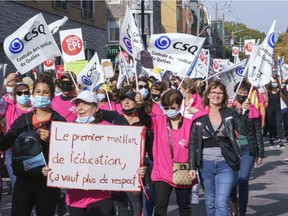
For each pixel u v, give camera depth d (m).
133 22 11.07
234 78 9.59
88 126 5.21
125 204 5.51
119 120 6.05
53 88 5.51
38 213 5.38
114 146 5.23
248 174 7.85
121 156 5.23
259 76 9.34
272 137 18.20
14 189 5.40
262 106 13.21
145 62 11.03
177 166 6.59
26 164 5.23
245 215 8.28
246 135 7.82
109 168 5.22
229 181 6.31
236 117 6.49
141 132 5.24
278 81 17.69
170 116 6.61
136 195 6.68
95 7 33.16
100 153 5.22
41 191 5.33
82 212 5.28
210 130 6.37
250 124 7.91
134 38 11.01
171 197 9.78
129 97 6.80
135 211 6.67
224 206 6.26
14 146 5.29
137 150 5.24
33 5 24.05
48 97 5.43
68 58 11.65
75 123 5.21
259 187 10.70
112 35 48.00
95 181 5.20
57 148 5.20
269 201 9.37
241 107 8.15
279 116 17.62
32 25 8.06
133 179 5.25
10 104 8.03
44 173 5.18
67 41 11.64
